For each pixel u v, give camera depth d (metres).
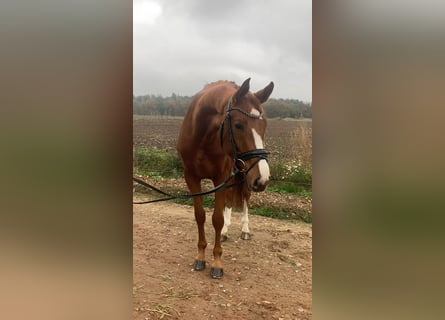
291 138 7.25
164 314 2.66
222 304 2.90
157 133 10.20
